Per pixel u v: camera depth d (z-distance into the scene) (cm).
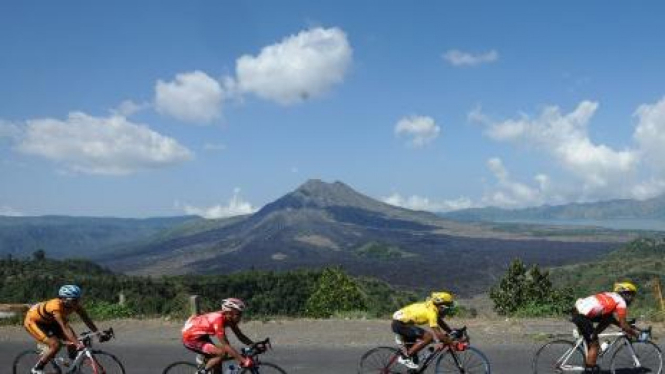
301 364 1258
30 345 1575
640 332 1021
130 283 8400
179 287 8925
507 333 1541
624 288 1040
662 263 17100
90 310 2117
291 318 1978
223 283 10181
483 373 1030
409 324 1027
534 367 1080
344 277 5688
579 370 1043
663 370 1055
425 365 1034
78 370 983
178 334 1680
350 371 1188
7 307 2050
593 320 1031
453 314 1962
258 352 900
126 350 1465
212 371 907
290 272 11544
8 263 10469
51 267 10862
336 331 1662
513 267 3666
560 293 3516
